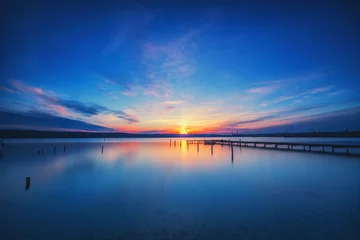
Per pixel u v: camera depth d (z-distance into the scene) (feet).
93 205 29.07
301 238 19.29
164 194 34.17
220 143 213.05
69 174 52.06
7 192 35.91
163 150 136.26
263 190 36.01
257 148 146.00
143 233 20.72
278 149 126.31
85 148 153.07
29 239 19.66
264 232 20.52
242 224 22.41
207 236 19.95
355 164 64.13
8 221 23.75
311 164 65.62
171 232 20.84
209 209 27.17
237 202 29.76
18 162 74.38
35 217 24.82
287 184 40.11
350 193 33.45
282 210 26.32
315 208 26.81
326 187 37.52
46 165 67.31
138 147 170.81
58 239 19.67
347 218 23.44
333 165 62.85
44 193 35.06
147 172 54.49
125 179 46.01
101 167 63.21
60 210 27.20
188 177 47.91
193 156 95.40
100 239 19.56
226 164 68.69
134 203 29.86
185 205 28.73
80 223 23.15
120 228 21.84
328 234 19.90
